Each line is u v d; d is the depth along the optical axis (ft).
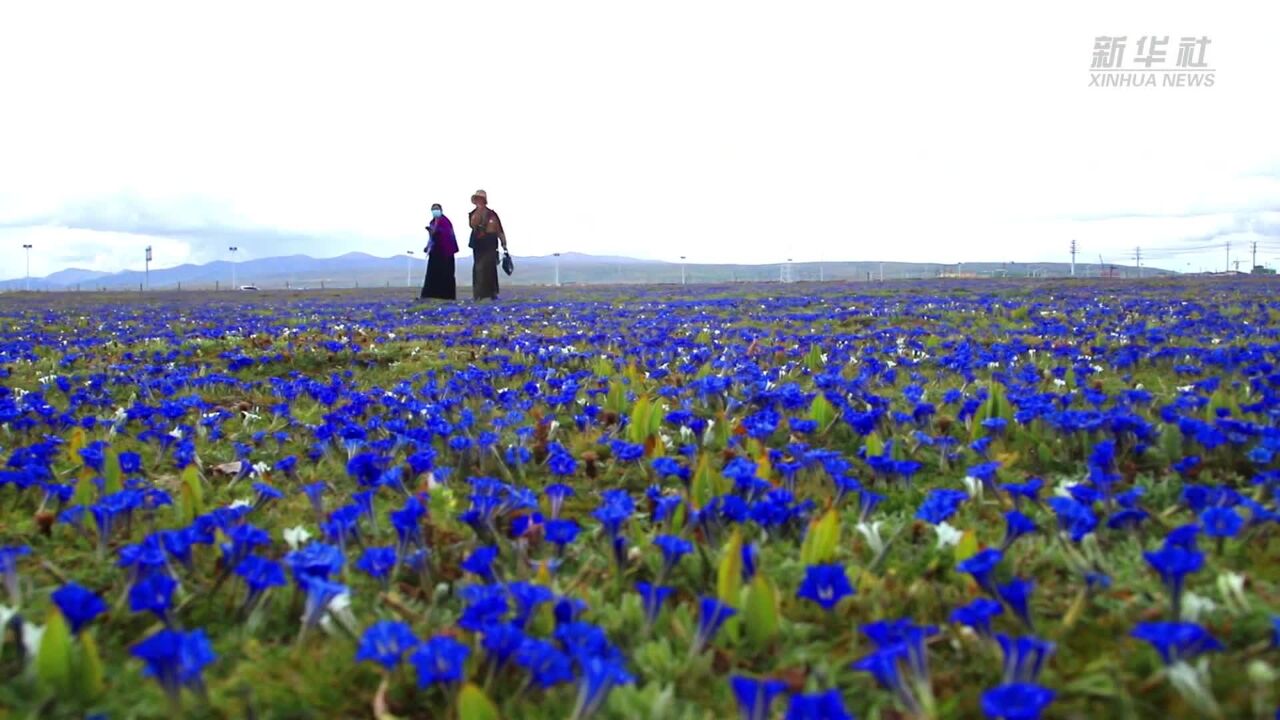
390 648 8.84
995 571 11.61
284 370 35.60
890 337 40.50
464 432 19.27
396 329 51.57
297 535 12.95
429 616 10.78
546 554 12.73
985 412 19.39
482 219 90.02
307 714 8.87
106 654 9.94
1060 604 10.75
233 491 17.11
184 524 14.67
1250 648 9.25
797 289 120.67
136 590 9.93
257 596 10.76
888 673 8.18
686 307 72.08
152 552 10.96
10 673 9.30
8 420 20.93
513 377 30.50
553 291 133.18
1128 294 81.25
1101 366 29.89
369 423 20.70
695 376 29.30
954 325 48.03
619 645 10.14
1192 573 11.18
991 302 69.62
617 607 11.18
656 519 13.92
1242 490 14.46
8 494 16.02
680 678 9.40
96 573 12.49
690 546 11.11
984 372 29.27
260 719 8.72
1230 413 18.76
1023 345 34.27
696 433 18.57
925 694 8.25
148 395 27.76
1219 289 91.40
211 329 55.11
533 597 9.59
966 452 17.79
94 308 93.61
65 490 14.47
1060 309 59.00
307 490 14.49
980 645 9.53
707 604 9.37
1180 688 8.32
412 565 11.67
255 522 14.85
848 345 37.17
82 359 38.99
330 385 28.63
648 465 17.28
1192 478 15.39
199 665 8.14
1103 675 8.90
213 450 20.48
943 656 9.66
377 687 9.30
